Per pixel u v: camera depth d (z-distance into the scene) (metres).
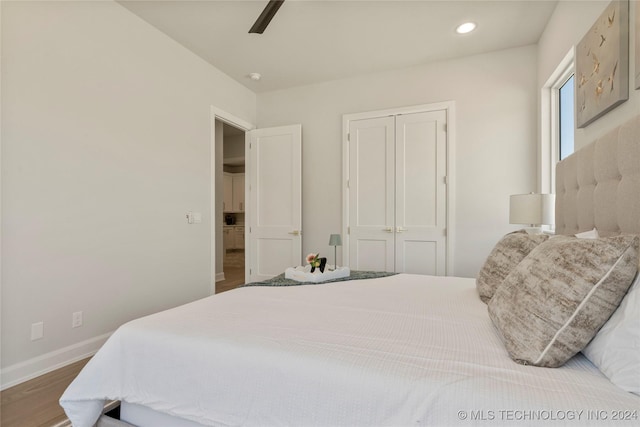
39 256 2.06
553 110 2.96
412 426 0.78
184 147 3.21
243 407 0.98
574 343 0.87
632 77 1.50
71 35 2.24
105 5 2.46
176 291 3.09
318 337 1.11
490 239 3.31
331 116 4.00
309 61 3.51
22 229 1.98
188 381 1.07
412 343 1.06
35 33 2.04
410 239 3.61
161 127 2.95
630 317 0.81
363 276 2.32
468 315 1.37
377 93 3.78
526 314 0.96
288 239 4.10
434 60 3.49
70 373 2.07
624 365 0.78
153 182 2.87
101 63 2.44
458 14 2.68
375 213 3.76
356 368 0.89
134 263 2.68
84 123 2.32
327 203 4.02
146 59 2.80
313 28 2.88
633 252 0.87
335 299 1.66
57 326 2.15
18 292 1.96
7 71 1.91
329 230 4.01
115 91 2.54
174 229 3.08
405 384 0.82
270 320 1.30
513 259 1.58
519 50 3.21
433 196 3.52
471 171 3.38
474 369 0.87
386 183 3.71
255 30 2.25
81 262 2.29
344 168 3.89
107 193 2.48
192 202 3.30
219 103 3.71
